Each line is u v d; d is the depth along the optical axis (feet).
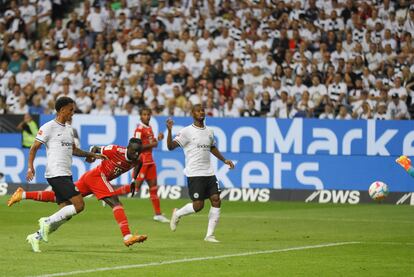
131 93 234.79
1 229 136.26
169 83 232.73
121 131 209.15
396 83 220.02
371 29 237.25
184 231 137.28
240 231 137.39
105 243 115.44
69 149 106.83
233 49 240.53
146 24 251.60
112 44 248.93
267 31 244.22
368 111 214.07
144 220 158.81
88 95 235.20
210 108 222.89
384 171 199.82
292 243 118.11
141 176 155.94
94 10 257.75
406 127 198.90
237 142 206.08
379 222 155.22
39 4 266.16
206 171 123.44
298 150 203.31
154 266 90.53
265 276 84.38
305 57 233.35
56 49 254.06
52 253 102.12
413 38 234.99
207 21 252.62
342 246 113.80
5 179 212.43
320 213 174.60
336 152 201.87
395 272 88.22
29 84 238.07
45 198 118.11
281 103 219.41
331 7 244.22
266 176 204.64
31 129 211.20
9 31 261.65
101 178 107.45
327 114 214.07
